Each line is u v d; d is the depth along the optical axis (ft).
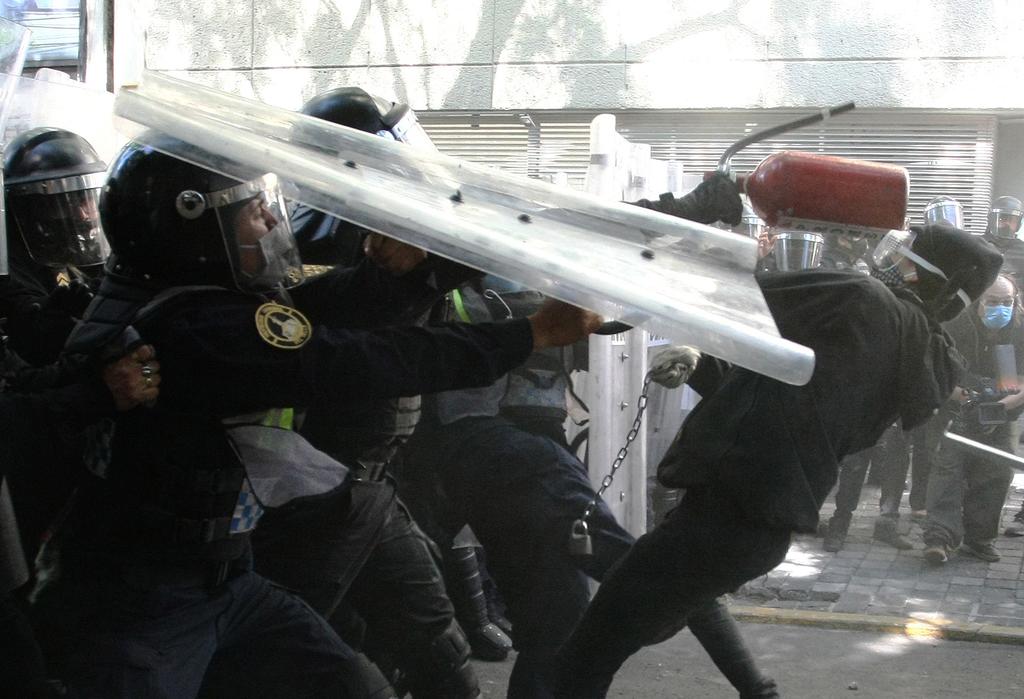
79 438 8.00
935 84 34.65
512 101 36.27
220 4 36.88
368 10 36.50
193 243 7.79
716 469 10.07
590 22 35.73
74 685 7.75
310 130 8.13
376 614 11.12
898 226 10.86
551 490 11.87
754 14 35.09
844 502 23.43
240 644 8.58
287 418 8.36
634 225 8.23
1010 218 27.99
